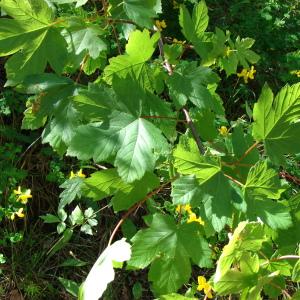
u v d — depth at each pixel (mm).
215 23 1954
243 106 1770
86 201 1440
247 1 1976
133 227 1143
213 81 543
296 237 538
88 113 511
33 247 1417
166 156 577
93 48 536
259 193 488
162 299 484
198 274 1353
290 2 2199
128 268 540
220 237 1002
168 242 531
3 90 1551
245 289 447
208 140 606
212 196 477
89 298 483
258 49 1960
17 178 1425
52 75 564
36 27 533
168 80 540
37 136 1527
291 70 1926
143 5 539
